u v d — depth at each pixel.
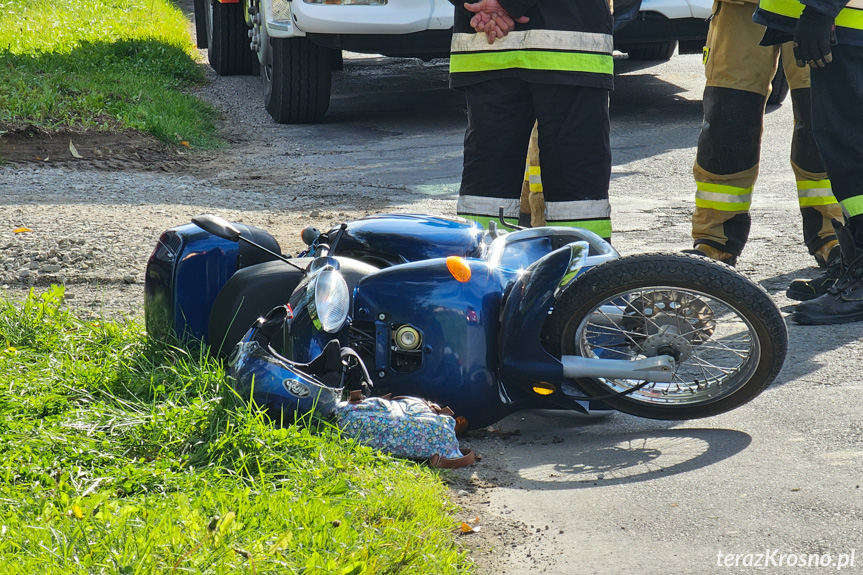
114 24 52.94
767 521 7.73
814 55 12.56
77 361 11.35
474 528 7.91
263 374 9.29
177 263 11.81
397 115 34.56
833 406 10.15
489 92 12.76
